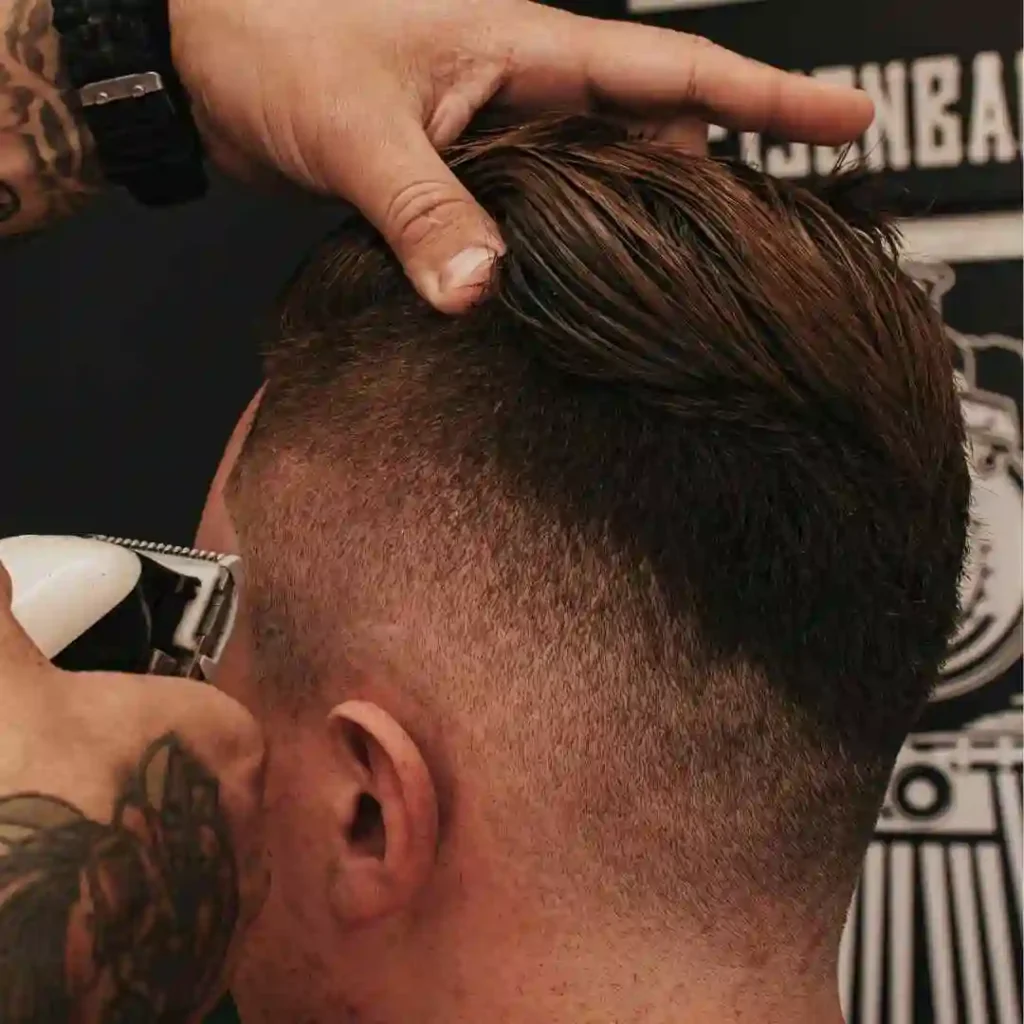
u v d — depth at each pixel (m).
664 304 0.46
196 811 0.41
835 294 0.48
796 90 0.59
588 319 0.47
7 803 0.37
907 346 0.50
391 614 0.48
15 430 1.07
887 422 0.48
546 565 0.46
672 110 0.61
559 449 0.47
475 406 0.48
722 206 0.49
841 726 0.50
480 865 0.47
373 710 0.46
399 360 0.50
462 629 0.47
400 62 0.57
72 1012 0.36
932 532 0.51
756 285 0.47
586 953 0.48
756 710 0.47
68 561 0.46
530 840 0.47
